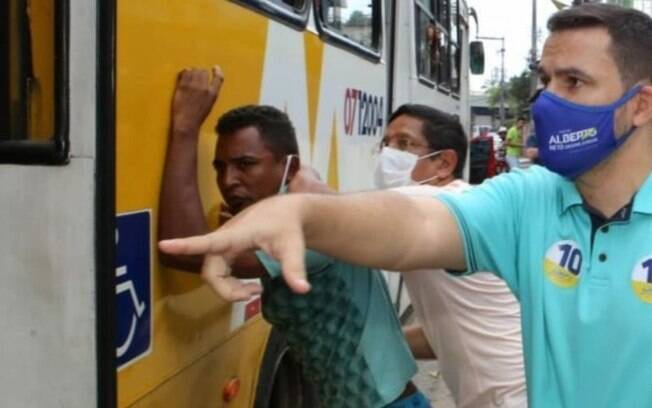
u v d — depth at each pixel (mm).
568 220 1934
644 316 1804
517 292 2039
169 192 2348
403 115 3324
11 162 2014
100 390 2012
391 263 1988
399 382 2484
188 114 2404
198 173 2549
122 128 2102
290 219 1699
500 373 2684
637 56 1850
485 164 16438
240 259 2234
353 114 4645
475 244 2027
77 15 1997
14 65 2041
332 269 2357
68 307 2014
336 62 4242
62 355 2020
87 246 2002
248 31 2959
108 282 2008
